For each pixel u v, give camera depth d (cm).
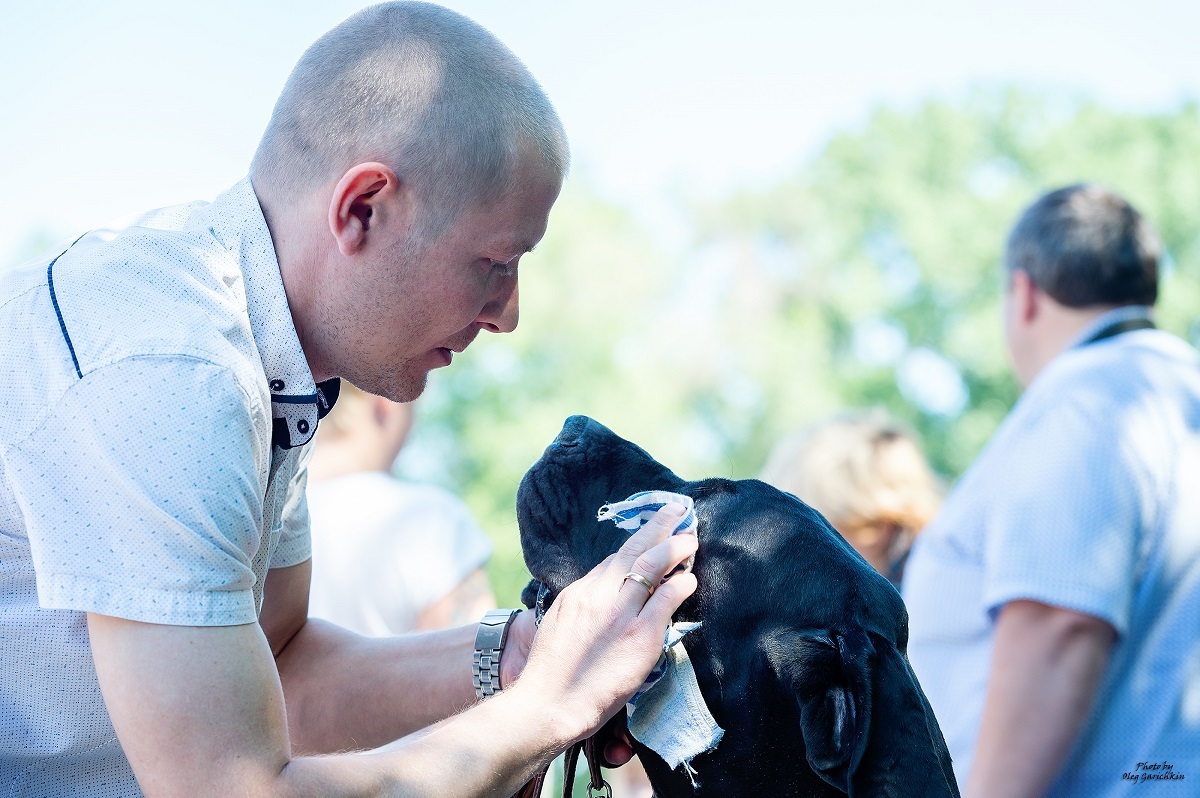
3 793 171
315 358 190
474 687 210
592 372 2102
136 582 148
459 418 1948
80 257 166
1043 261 297
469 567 325
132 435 149
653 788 184
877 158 2489
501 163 178
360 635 234
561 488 190
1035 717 251
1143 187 2223
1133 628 256
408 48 178
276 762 151
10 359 156
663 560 169
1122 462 255
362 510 315
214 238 176
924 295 2288
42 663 165
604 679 166
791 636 167
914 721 160
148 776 149
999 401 2155
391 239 178
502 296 192
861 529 388
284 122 183
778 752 168
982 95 2497
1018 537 257
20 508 157
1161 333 286
